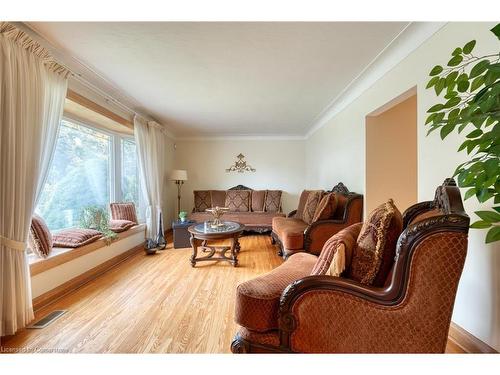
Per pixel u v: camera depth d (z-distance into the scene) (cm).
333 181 388
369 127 279
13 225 165
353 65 236
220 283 259
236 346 127
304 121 457
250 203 557
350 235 132
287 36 188
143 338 165
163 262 331
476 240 139
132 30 181
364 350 105
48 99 198
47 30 180
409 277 97
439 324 95
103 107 307
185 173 525
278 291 129
